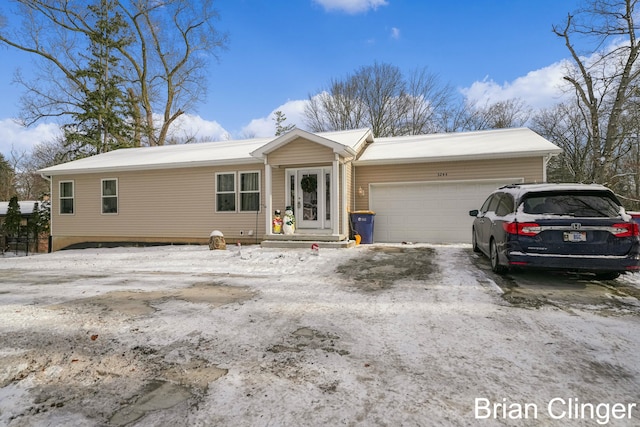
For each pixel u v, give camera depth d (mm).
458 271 6410
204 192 13023
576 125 21625
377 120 28016
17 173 41344
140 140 25438
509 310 4242
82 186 14484
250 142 15789
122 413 2248
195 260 8719
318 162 10469
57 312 4406
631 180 17797
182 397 2436
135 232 13820
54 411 2285
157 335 3598
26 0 19906
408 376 2686
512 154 10023
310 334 3592
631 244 4926
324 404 2320
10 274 7547
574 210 5199
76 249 14383
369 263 7449
